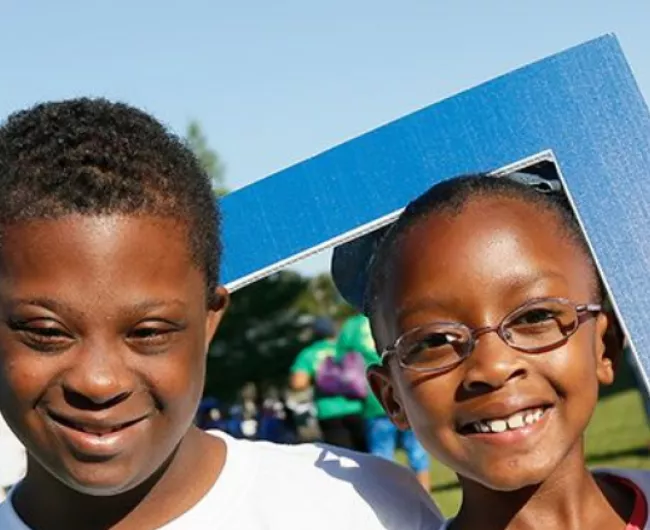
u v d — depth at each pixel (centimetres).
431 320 212
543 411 212
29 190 182
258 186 241
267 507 215
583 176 235
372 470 232
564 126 237
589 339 216
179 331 189
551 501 217
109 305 179
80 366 180
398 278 217
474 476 213
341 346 861
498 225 212
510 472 210
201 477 214
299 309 1961
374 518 222
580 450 218
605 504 220
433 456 218
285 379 1858
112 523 208
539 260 211
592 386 215
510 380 208
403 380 218
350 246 253
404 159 241
